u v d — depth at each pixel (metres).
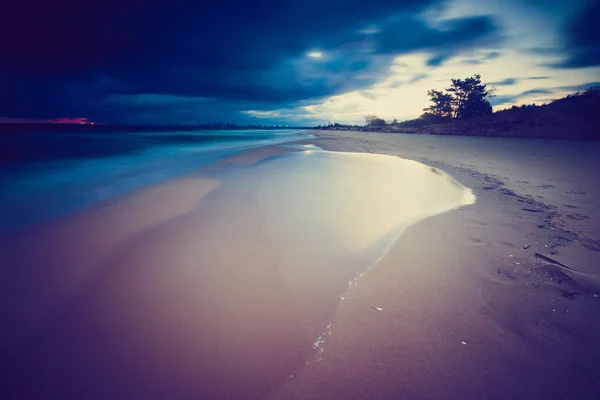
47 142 21.25
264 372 2.01
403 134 38.03
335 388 1.87
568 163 11.16
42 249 3.91
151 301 2.83
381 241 4.12
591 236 4.11
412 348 2.19
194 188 7.12
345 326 2.44
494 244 3.92
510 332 2.32
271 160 11.64
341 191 6.79
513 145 19.06
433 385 1.88
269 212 5.33
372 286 3.03
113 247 3.98
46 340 2.35
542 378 1.90
